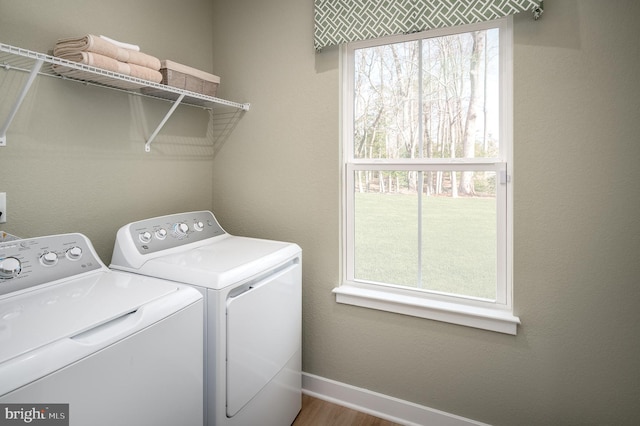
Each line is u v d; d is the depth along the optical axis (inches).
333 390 79.6
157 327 41.8
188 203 84.9
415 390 72.1
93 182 64.8
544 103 59.2
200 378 49.6
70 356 33.0
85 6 62.2
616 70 55.1
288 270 68.2
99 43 53.2
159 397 42.3
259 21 83.0
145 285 49.4
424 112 71.2
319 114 77.4
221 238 77.7
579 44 56.7
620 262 56.4
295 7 78.9
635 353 56.5
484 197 67.0
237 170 87.9
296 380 73.1
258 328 59.0
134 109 71.8
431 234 72.0
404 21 66.2
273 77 81.9
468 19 61.4
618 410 57.9
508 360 64.3
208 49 88.6
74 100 61.3
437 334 69.5
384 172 75.2
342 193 77.8
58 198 59.7
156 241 64.4
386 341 74.0
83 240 55.7
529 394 63.2
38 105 56.4
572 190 58.4
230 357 52.6
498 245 66.1
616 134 55.6
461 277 69.9
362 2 69.6
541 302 61.5
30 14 54.9
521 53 60.2
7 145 53.1
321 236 79.1
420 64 71.1
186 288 49.1
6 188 53.2
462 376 67.9
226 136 89.0
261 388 60.5
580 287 58.9
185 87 70.7
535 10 57.4
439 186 70.6
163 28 76.5
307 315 81.8
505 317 62.9
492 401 65.9
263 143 84.0
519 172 61.4
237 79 86.4
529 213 61.3
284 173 82.0
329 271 78.8
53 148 58.7
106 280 51.2
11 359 30.1
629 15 54.0
